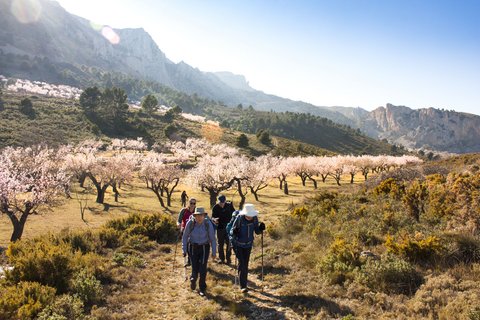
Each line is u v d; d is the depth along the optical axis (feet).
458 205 41.14
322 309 23.25
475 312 19.07
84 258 32.48
